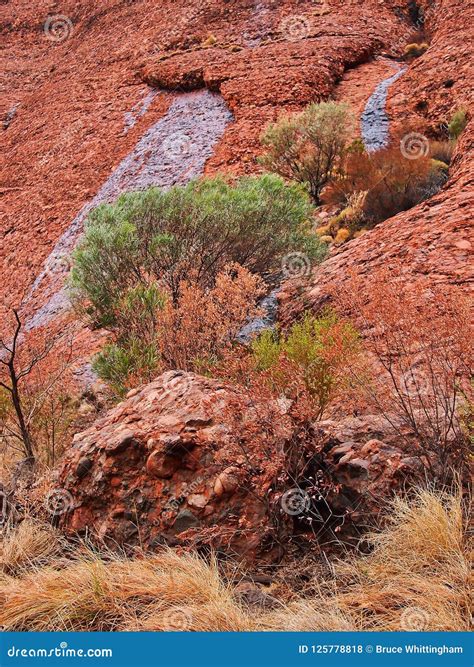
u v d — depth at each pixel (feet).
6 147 97.96
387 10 98.58
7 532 14.02
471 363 13.15
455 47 71.20
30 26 141.79
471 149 43.62
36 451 20.08
